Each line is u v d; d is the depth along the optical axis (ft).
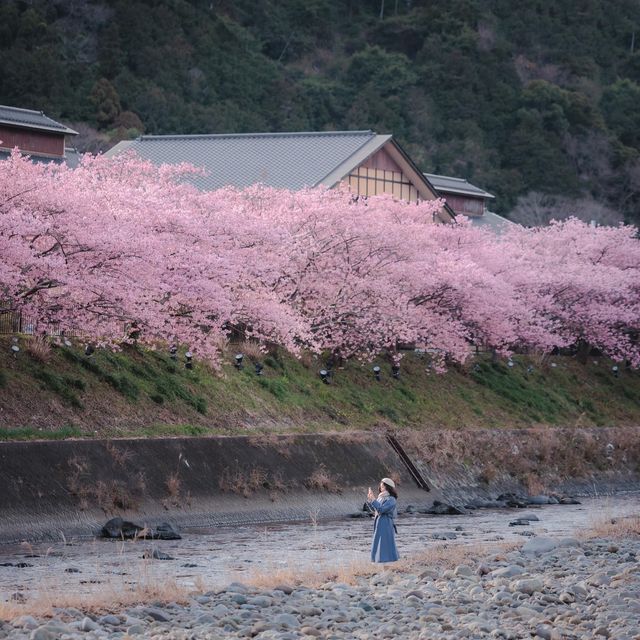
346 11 509.76
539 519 132.16
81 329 118.32
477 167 422.00
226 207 144.87
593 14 549.95
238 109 401.08
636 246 238.68
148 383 135.23
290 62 465.06
